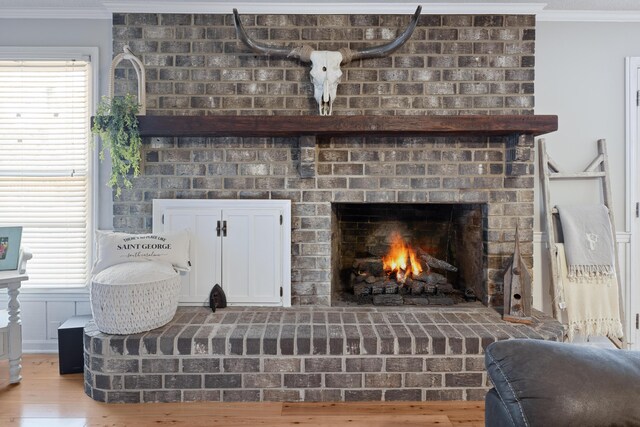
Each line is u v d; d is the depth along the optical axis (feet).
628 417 3.09
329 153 8.39
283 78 8.41
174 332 6.92
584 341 9.09
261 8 8.32
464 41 8.35
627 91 8.93
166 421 6.23
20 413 6.43
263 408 6.59
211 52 8.39
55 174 8.86
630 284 9.00
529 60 8.32
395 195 8.40
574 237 8.45
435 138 8.38
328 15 8.39
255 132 7.80
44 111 8.82
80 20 8.79
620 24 8.91
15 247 7.74
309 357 6.73
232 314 7.92
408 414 6.45
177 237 7.89
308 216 8.45
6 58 8.71
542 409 3.14
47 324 8.89
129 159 7.80
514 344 3.76
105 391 6.73
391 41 8.20
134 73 8.40
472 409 6.57
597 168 8.90
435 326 7.24
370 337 6.75
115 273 6.97
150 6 8.26
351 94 8.39
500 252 8.39
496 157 8.39
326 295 8.48
